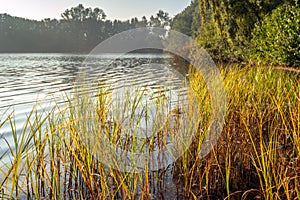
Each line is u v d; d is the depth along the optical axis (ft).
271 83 15.90
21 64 88.89
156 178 9.27
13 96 28.32
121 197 8.65
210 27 75.00
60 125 9.48
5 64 88.53
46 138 7.98
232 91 13.15
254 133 10.55
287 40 34.94
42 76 50.26
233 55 55.72
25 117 18.61
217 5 63.16
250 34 55.26
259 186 9.24
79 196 8.83
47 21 275.80
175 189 9.26
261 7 53.31
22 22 269.85
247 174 9.44
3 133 14.88
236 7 56.49
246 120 10.94
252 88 14.26
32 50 265.34
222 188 9.25
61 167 10.35
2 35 258.37
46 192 8.84
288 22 35.99
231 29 58.75
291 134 10.57
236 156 9.82
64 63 94.94
